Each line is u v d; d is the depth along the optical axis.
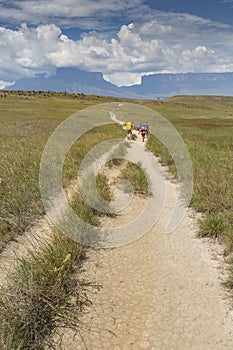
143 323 4.04
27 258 4.88
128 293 4.60
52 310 4.09
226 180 9.56
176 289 4.70
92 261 5.42
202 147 18.56
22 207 7.30
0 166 10.41
